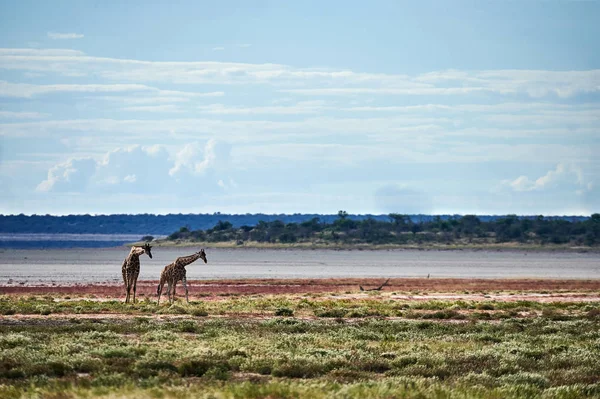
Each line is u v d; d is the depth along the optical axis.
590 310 127.62
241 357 70.94
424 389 56.88
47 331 89.44
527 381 63.84
